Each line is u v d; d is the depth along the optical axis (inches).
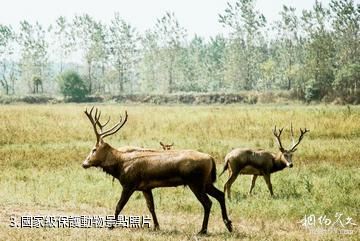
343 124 1259.8
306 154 908.0
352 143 1037.8
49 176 703.7
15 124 1285.7
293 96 3176.7
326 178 682.2
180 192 605.6
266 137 1145.4
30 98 3366.1
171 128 1285.7
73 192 598.9
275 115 1487.5
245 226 474.0
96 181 670.5
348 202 547.5
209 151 944.3
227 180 649.6
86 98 3388.3
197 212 526.6
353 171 748.0
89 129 1248.2
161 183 441.1
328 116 1430.9
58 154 909.2
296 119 1392.7
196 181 433.1
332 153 913.5
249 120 1386.6
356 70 3105.3
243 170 606.9
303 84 3275.1
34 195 573.9
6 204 533.3
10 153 912.9
